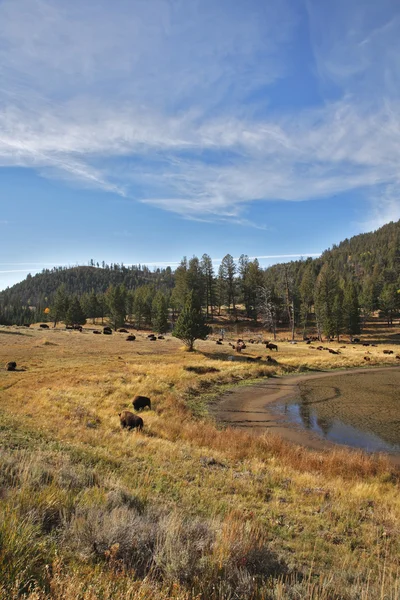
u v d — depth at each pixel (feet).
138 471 28.17
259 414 71.51
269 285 319.27
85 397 66.85
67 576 9.63
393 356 165.48
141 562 12.38
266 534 18.75
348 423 64.95
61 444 31.40
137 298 331.98
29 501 14.70
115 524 13.44
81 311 294.25
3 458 20.74
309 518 22.97
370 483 35.60
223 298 334.65
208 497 24.00
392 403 80.94
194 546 13.35
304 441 55.01
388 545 20.22
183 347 160.04
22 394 60.80
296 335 269.23
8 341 153.28
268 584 12.53
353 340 245.65
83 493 18.31
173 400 73.92
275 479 32.04
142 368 104.37
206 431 52.08
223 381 103.24
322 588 12.68
